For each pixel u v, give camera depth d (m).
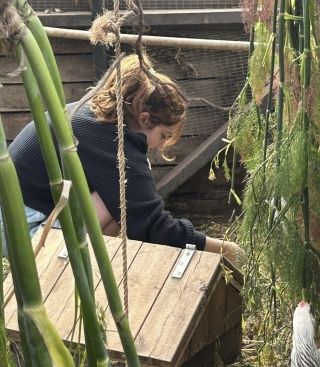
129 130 2.25
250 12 1.82
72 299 1.94
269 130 2.01
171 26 3.95
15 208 0.76
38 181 2.27
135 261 2.02
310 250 1.88
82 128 2.22
